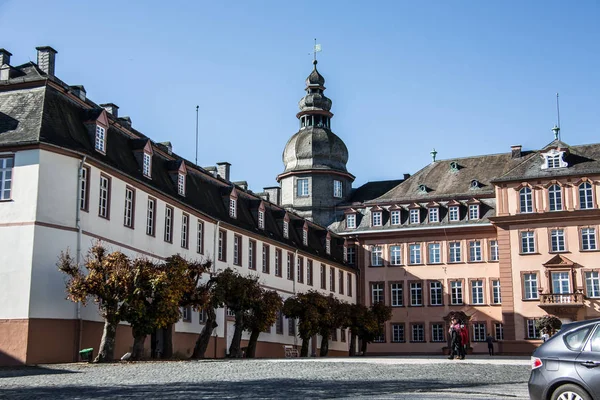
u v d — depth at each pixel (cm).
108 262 3297
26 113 3559
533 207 6825
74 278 3272
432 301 7569
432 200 7781
